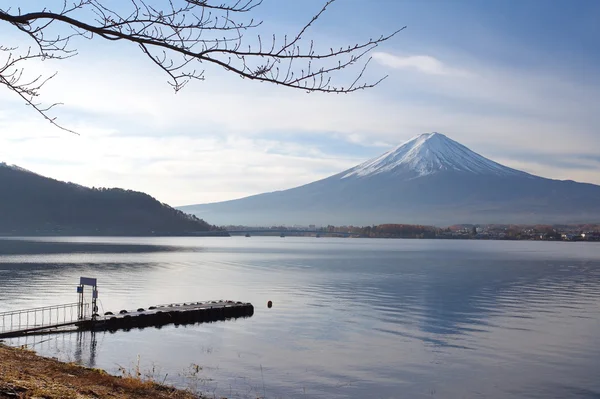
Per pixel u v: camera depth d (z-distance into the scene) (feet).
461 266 513.04
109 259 541.34
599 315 219.61
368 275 405.39
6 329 166.50
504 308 237.25
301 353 146.51
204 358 138.10
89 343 152.35
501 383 122.42
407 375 127.44
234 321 197.98
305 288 312.09
